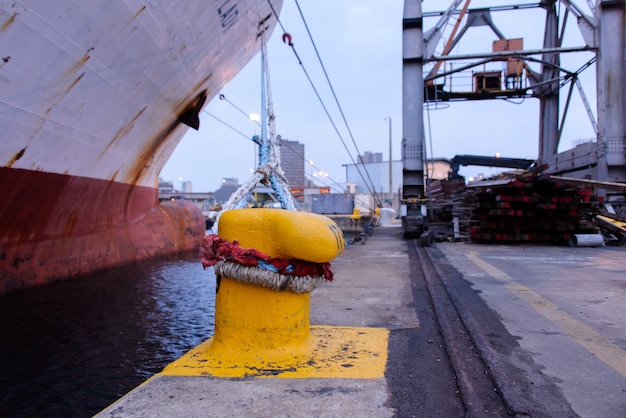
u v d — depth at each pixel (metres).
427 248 10.31
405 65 14.17
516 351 2.83
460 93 22.06
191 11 9.42
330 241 2.52
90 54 7.75
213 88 14.54
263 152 6.31
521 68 21.38
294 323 2.70
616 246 10.37
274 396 2.10
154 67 9.76
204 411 1.94
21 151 7.79
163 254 16.17
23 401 4.35
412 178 14.12
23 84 6.93
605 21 13.71
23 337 6.36
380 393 2.16
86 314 7.67
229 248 2.54
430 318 3.77
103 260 12.33
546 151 20.88
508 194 10.70
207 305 8.48
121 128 10.41
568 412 1.96
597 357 2.72
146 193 15.54
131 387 4.71
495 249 9.82
